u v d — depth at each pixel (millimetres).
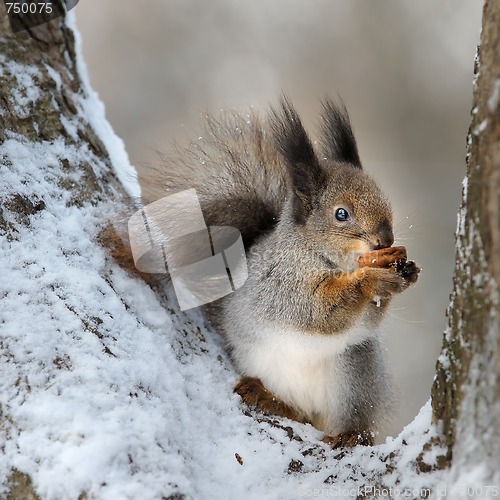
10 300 6312
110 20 21875
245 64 21656
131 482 5430
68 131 8117
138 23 21922
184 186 8578
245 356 8438
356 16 22031
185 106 21047
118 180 8609
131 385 6109
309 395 8570
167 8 22156
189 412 6496
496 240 4840
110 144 8945
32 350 6043
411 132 20891
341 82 21422
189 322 7848
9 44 8039
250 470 6367
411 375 16406
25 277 6523
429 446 5711
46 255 6793
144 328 6812
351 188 8594
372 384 8656
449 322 5594
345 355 8625
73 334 6242
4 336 6086
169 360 6820
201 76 21469
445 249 18141
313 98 21219
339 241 8523
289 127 8875
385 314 8750
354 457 6473
